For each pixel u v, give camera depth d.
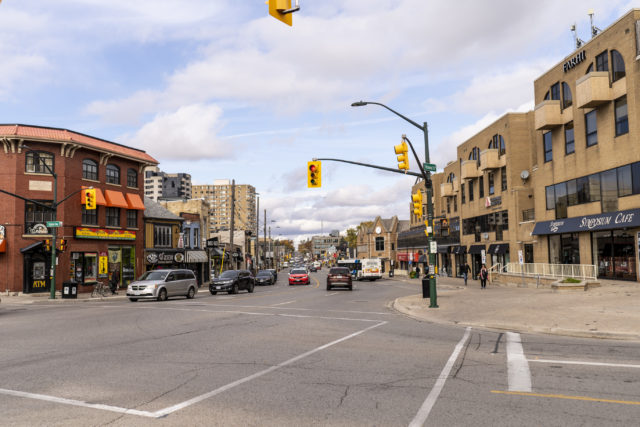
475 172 48.06
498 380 7.33
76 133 37.12
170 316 17.12
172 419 5.44
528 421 5.33
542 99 33.78
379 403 6.09
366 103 19.47
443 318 16.31
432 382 7.23
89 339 11.66
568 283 23.67
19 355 9.51
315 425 5.23
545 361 8.81
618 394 6.43
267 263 122.56
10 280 33.03
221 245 60.97
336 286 36.12
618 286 22.86
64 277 34.81
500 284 35.97
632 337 11.39
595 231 27.89
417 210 20.16
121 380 7.37
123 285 40.41
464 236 51.84
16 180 33.66
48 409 5.83
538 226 33.69
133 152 42.38
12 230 33.31
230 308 20.48
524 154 40.06
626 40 24.73
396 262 99.62
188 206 53.34
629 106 24.56
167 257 44.84
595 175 27.69
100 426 5.19
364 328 13.95
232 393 6.59
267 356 9.43
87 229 36.75
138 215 42.38
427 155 19.89
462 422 5.31
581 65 28.88
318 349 10.26
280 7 6.65
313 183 21.28
